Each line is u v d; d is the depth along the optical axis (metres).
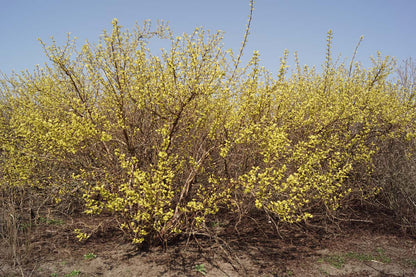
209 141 4.91
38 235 4.88
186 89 3.98
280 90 4.82
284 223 5.23
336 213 5.57
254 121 4.67
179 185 4.99
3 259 4.08
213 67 4.02
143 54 4.18
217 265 4.16
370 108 5.60
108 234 5.03
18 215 5.04
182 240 4.79
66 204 5.83
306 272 4.06
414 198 5.39
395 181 5.48
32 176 5.59
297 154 4.45
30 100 6.21
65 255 4.30
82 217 5.62
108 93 4.64
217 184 4.56
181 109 4.08
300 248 4.73
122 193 4.41
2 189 5.47
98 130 4.21
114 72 4.36
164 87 4.02
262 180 3.84
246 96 4.40
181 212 4.34
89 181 5.04
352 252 4.59
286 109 5.13
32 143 5.16
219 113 4.50
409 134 5.12
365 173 5.57
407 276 3.96
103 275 3.85
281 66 4.43
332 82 6.31
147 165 4.84
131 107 4.92
